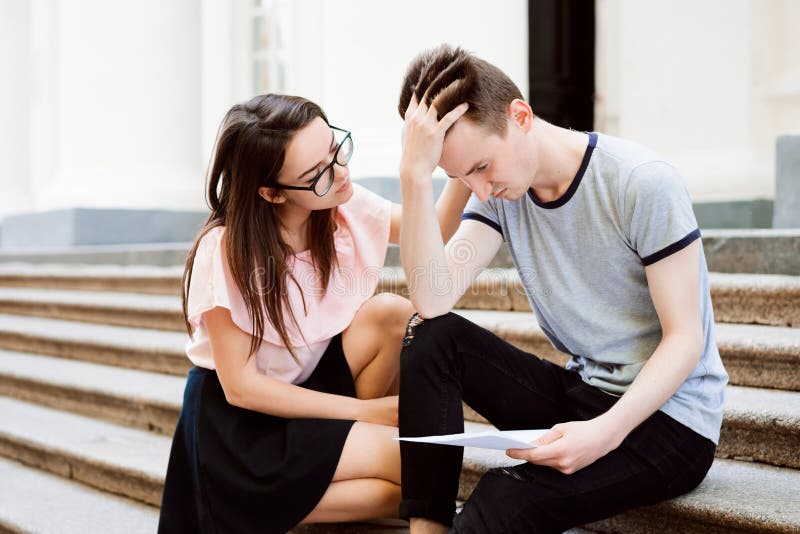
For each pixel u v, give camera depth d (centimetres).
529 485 173
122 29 765
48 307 582
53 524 279
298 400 215
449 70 182
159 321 488
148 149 776
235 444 215
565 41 631
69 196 756
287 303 218
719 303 315
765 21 479
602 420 171
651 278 176
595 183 181
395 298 233
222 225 217
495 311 377
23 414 405
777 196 400
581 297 191
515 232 200
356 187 243
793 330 287
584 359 200
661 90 521
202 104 796
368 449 210
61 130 777
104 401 384
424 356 192
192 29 788
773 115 480
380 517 216
